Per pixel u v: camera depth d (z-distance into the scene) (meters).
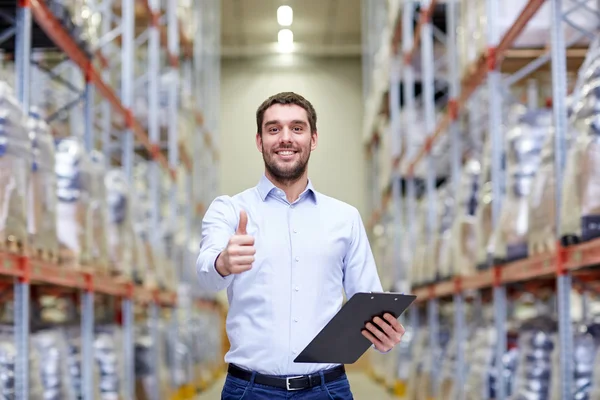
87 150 6.24
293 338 2.87
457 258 6.96
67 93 7.25
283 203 2.97
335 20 18.08
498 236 5.39
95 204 5.65
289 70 19.06
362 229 3.09
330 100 18.92
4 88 3.91
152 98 9.52
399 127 11.48
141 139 8.84
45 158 4.52
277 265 2.90
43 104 6.61
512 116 5.42
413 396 9.69
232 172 18.62
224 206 2.97
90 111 6.33
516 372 5.23
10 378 4.18
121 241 6.57
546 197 4.54
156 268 8.88
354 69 19.08
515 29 5.49
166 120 10.32
